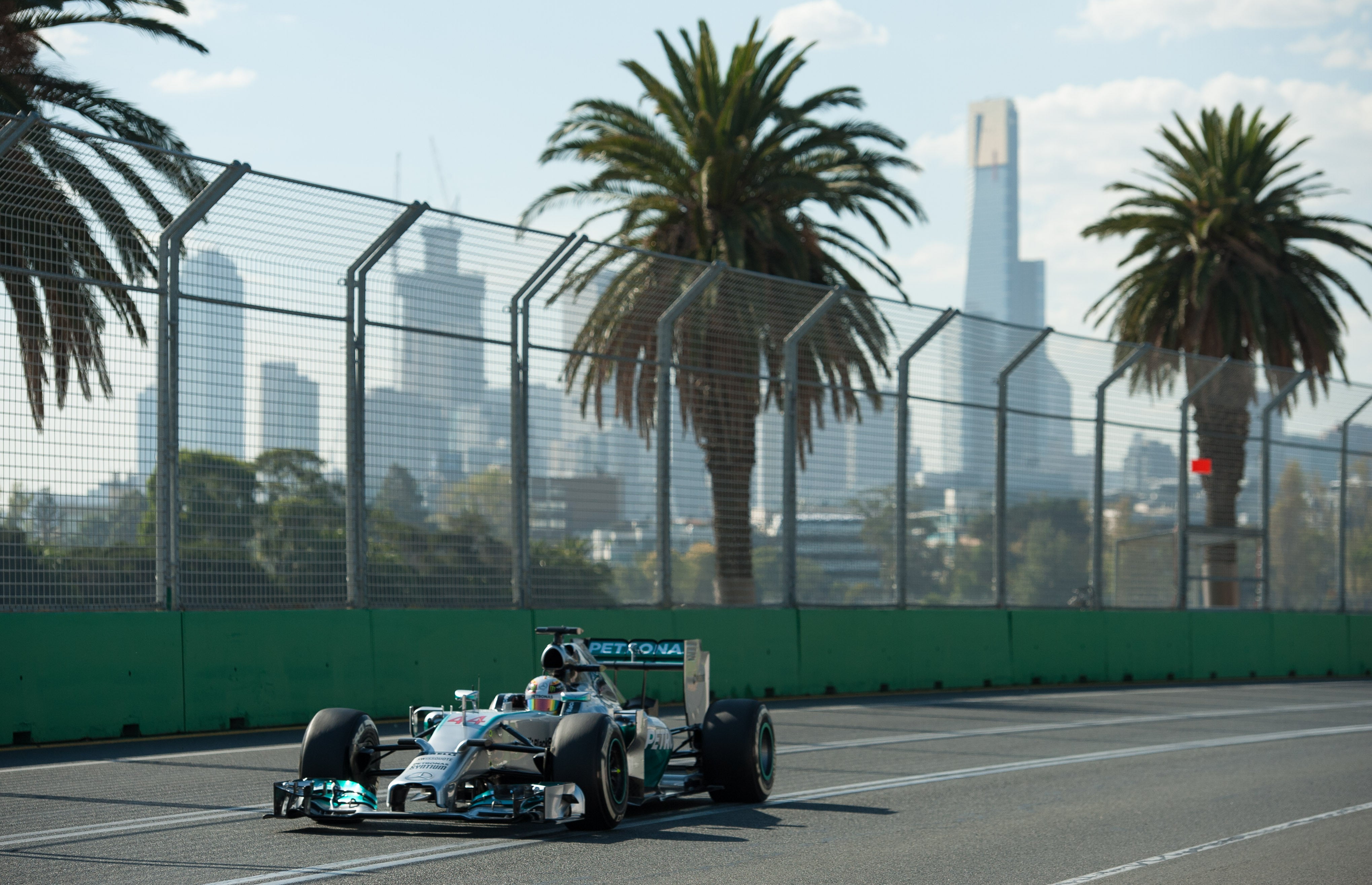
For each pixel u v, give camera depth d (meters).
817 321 18.77
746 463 17.92
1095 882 6.63
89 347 12.10
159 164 12.21
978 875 6.69
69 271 12.01
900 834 7.81
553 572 15.83
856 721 14.93
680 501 17.23
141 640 12.45
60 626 11.94
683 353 17.36
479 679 14.93
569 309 16.02
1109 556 23.23
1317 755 12.62
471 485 15.08
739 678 17.70
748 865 6.66
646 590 16.80
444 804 6.82
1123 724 15.25
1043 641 21.94
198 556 12.91
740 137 23.91
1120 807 9.17
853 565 19.38
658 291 16.98
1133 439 23.70
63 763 10.43
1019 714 16.30
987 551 21.22
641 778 8.23
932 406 20.36
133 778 9.55
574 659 8.41
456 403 14.92
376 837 7.18
